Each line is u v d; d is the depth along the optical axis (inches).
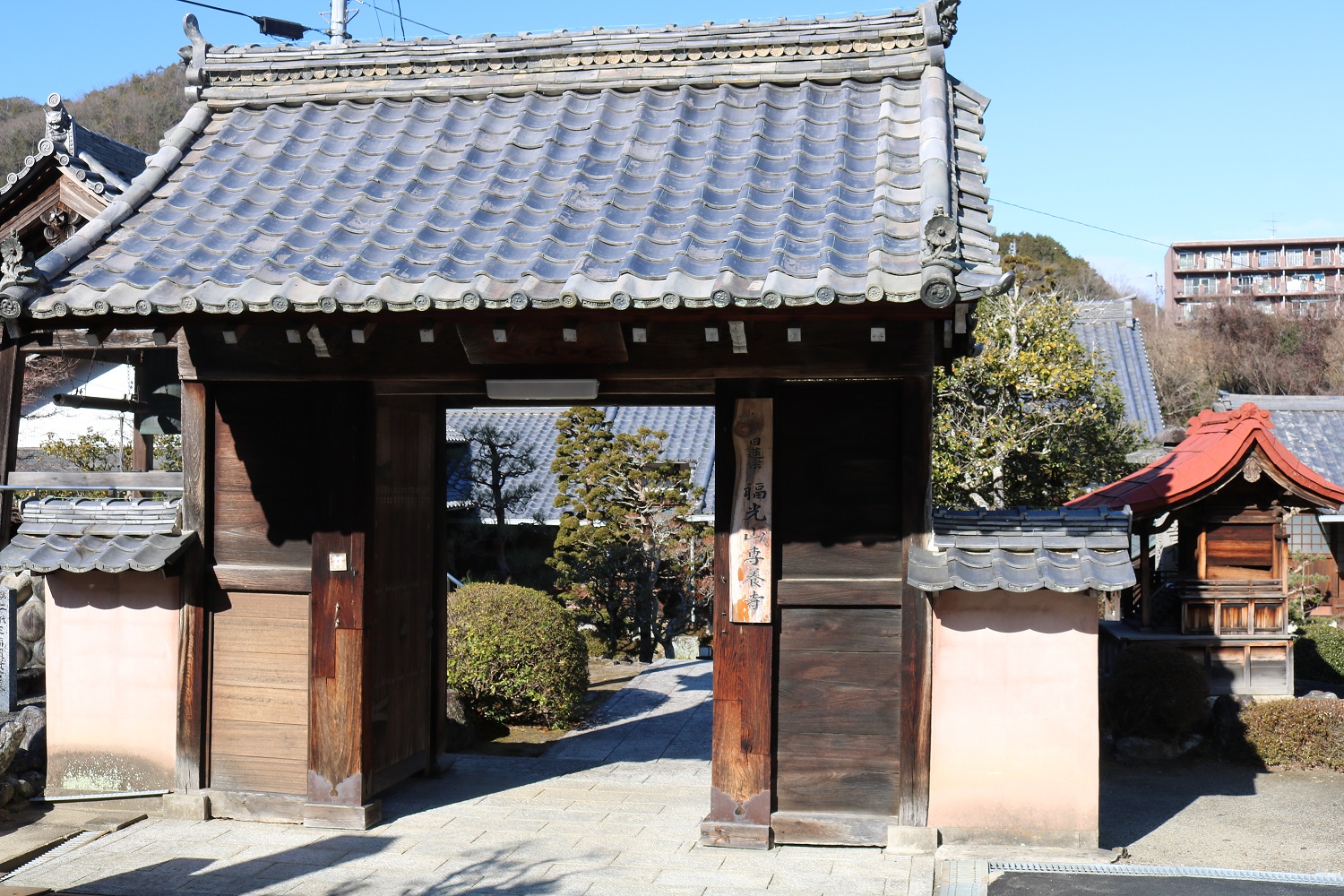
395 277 217.6
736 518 244.1
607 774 321.1
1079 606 237.5
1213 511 384.8
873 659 244.2
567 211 244.2
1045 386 467.8
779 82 287.6
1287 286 2251.5
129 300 219.3
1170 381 1422.2
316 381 258.4
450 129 287.7
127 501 280.4
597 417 646.5
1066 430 490.6
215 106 307.1
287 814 261.6
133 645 272.1
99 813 265.4
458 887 221.5
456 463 744.3
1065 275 1886.1
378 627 272.8
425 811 276.4
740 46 290.2
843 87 282.8
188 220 257.1
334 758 259.4
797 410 246.2
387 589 278.5
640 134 276.2
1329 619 603.2
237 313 216.7
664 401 275.0
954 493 493.0
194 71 306.7
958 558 231.5
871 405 243.9
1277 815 288.4
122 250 244.4
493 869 231.9
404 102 302.7
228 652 267.6
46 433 674.8
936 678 240.7
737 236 223.5
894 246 214.5
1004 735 238.5
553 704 399.5
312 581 260.1
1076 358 499.5
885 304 200.7
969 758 239.3
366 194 259.8
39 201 406.6
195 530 265.0
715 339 219.0
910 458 237.9
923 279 192.9
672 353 244.1
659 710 442.0
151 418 399.9
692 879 224.5
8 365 327.9
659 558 613.9
